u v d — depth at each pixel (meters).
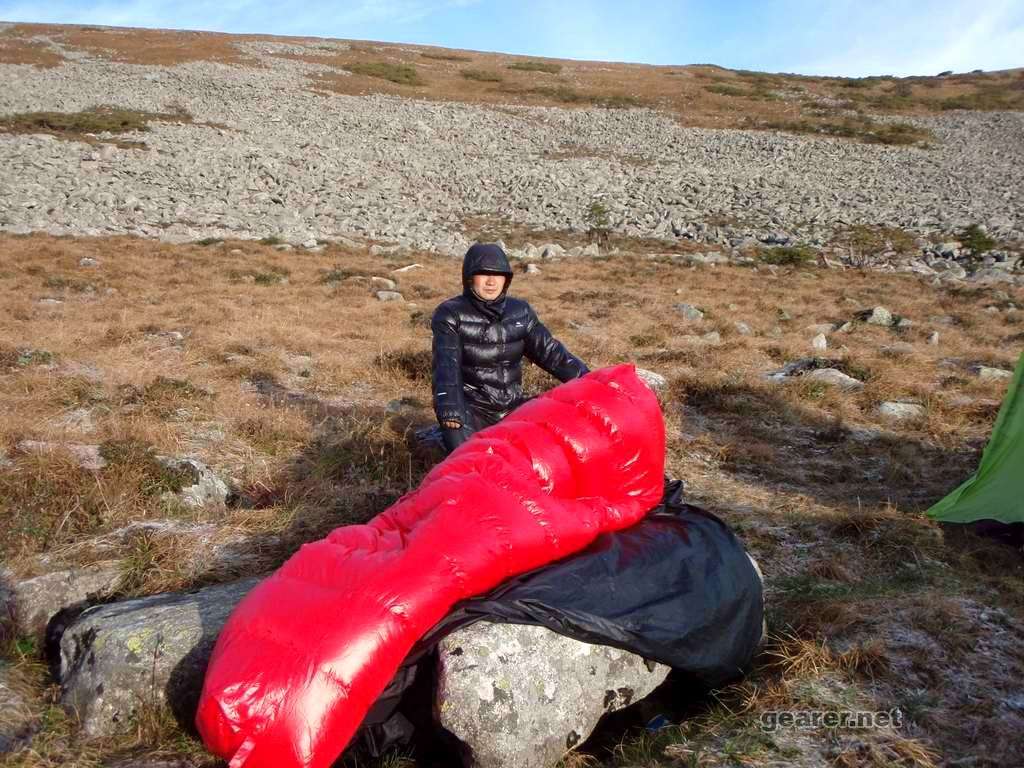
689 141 39.25
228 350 8.72
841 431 7.14
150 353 8.34
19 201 19.41
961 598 4.22
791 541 4.96
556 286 15.33
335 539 3.18
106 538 4.33
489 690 2.92
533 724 2.96
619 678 3.23
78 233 17.48
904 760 2.98
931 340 11.07
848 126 42.56
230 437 6.02
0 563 4.00
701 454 6.46
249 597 3.00
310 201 24.33
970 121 44.38
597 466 3.69
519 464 3.55
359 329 10.42
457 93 48.75
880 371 8.94
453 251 20.27
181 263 15.05
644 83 55.28
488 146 36.47
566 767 3.07
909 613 3.98
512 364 4.80
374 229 22.23
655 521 3.80
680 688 3.64
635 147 37.97
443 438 4.46
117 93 37.12
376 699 2.94
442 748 3.14
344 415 6.75
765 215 26.06
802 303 14.23
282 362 8.52
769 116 46.06
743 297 14.38
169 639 3.26
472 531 3.13
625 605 3.23
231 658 2.76
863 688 3.41
